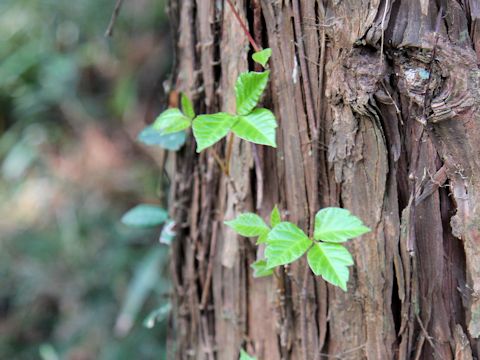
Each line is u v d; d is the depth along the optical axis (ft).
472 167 2.07
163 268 4.98
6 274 5.97
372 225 2.18
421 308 2.18
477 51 2.05
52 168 6.91
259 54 2.15
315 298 2.28
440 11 2.04
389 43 2.06
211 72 2.37
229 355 2.48
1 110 7.32
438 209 2.14
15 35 7.07
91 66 7.05
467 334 2.16
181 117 2.28
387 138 2.13
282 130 2.25
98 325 5.42
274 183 2.30
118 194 6.51
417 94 2.06
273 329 2.37
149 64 6.88
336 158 2.18
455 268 2.15
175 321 2.66
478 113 2.04
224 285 2.46
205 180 2.45
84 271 5.82
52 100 6.87
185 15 2.43
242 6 2.25
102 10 6.66
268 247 2.09
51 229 6.38
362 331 2.23
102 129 7.05
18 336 5.64
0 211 6.72
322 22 2.13
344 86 2.10
